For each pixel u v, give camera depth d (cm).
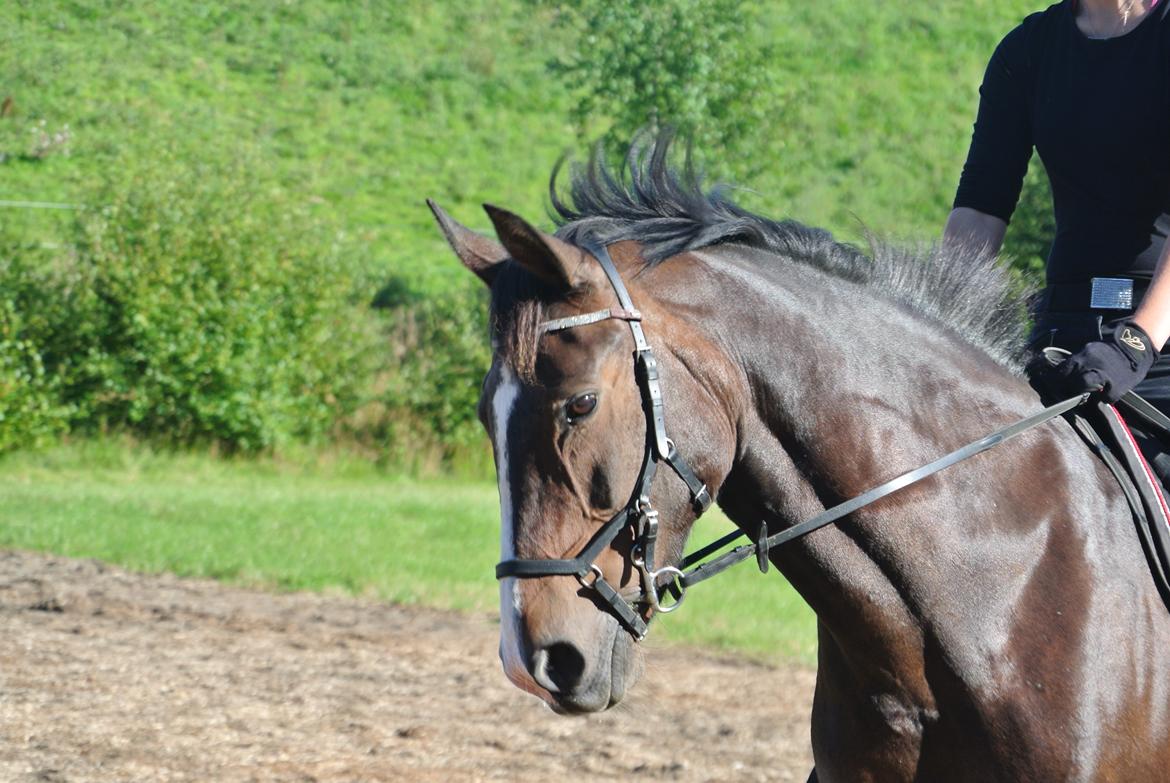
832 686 393
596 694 340
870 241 420
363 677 1039
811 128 3675
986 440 382
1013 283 441
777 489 373
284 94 3662
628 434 341
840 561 371
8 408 2183
